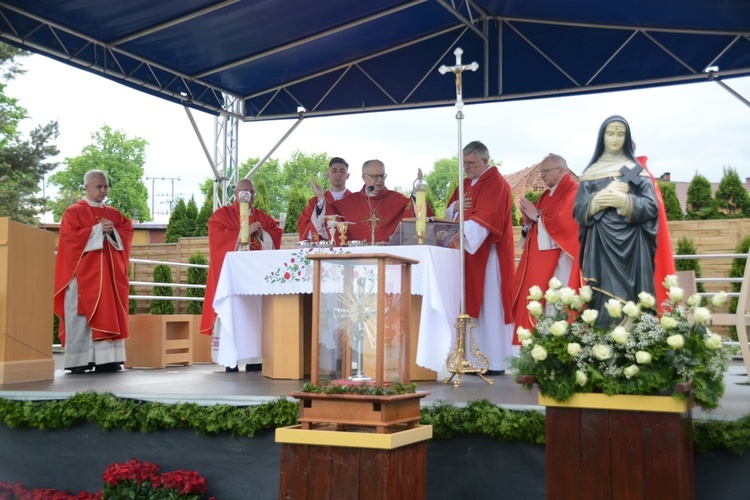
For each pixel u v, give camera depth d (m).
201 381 5.80
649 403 3.56
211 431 4.57
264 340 6.23
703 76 8.24
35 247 6.09
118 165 41.56
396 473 3.53
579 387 3.69
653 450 3.56
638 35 8.27
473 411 4.21
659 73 8.42
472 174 6.56
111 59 7.95
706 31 7.94
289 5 7.43
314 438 3.54
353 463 3.49
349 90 9.34
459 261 5.98
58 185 40.72
